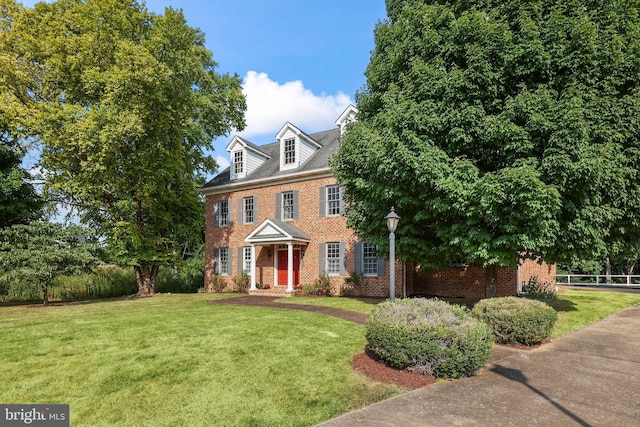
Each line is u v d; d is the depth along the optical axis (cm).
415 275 1706
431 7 1052
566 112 815
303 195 1922
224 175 2453
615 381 577
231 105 2311
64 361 650
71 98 1658
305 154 2012
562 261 1036
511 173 805
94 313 1173
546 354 735
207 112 2177
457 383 567
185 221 2344
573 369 638
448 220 1062
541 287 1600
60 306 1445
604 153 808
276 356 676
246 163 2206
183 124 1873
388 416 448
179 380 570
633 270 3177
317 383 562
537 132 866
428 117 952
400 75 1098
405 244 1128
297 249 1952
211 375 588
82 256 1435
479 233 941
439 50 1028
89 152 1576
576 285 2544
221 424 444
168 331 855
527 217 841
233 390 537
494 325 813
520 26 938
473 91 941
